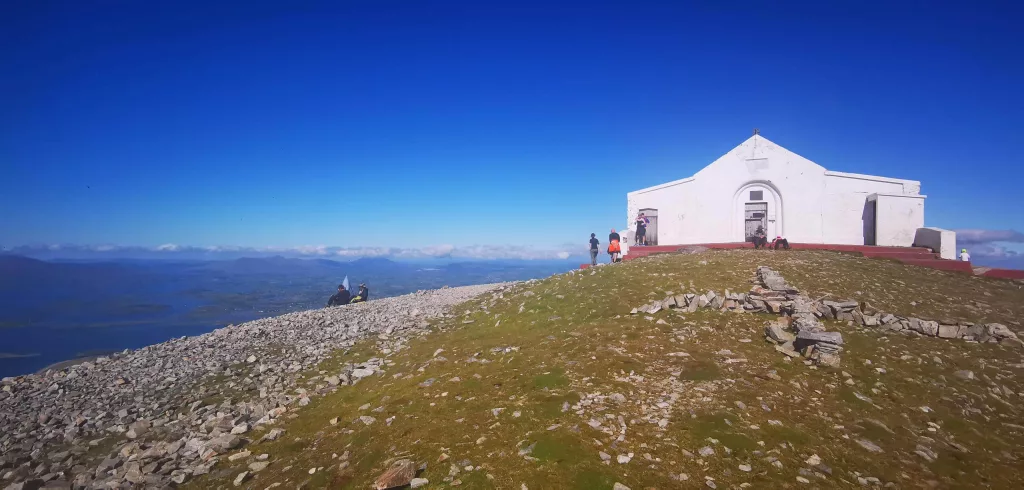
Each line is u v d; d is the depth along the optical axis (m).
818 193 29.00
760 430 7.31
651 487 5.85
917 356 11.01
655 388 8.92
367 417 8.98
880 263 20.94
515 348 12.72
